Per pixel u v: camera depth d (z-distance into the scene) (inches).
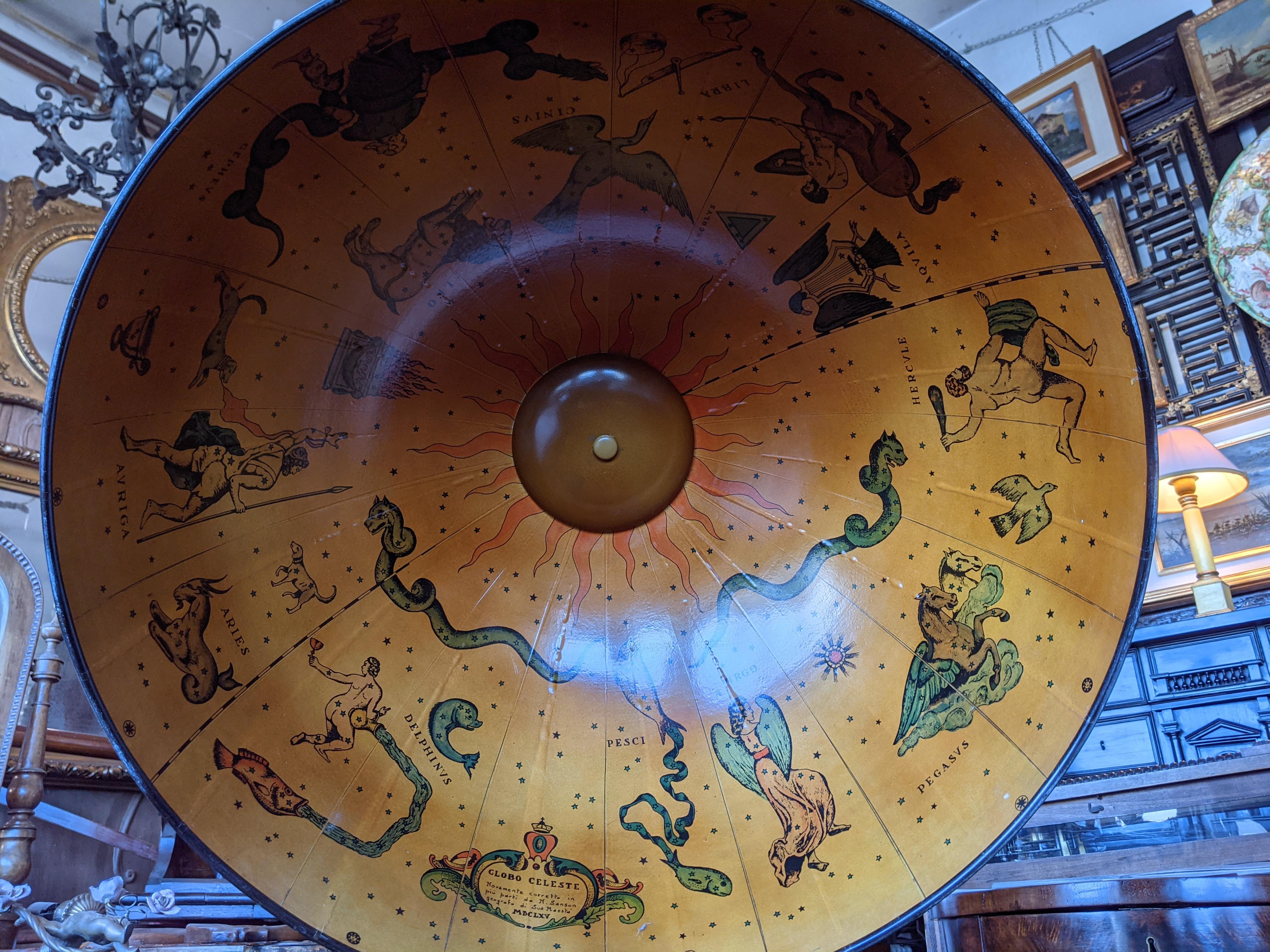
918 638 97.2
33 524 144.9
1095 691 85.0
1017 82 195.8
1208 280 164.4
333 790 91.0
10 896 89.0
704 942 89.4
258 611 93.4
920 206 94.3
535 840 94.4
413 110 91.3
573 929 90.1
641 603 107.1
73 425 83.5
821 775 95.6
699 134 97.3
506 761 97.8
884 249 98.2
